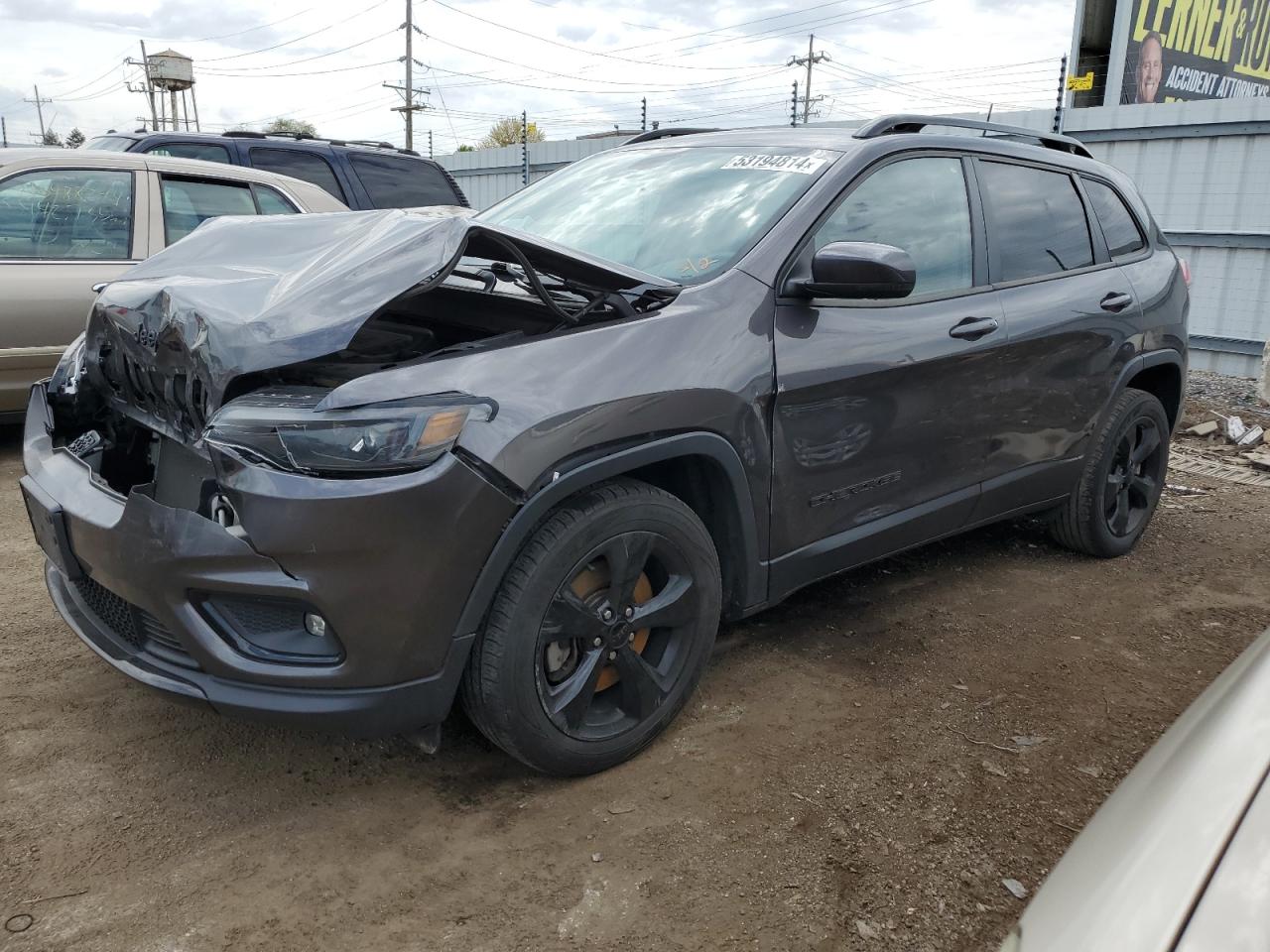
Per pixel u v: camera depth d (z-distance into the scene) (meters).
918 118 3.62
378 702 2.25
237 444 2.18
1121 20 14.70
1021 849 2.45
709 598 2.81
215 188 6.17
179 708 2.98
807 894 2.25
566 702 2.53
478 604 2.30
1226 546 4.98
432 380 2.24
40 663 3.22
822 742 2.90
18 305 5.23
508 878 2.28
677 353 2.62
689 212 3.25
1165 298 4.52
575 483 2.38
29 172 5.42
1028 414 3.82
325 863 2.32
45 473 2.76
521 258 2.47
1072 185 4.20
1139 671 3.47
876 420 3.17
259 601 2.22
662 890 2.25
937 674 3.38
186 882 2.24
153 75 49.06
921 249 3.41
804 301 2.96
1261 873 0.99
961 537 4.88
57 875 2.25
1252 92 18.30
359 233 2.64
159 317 2.53
